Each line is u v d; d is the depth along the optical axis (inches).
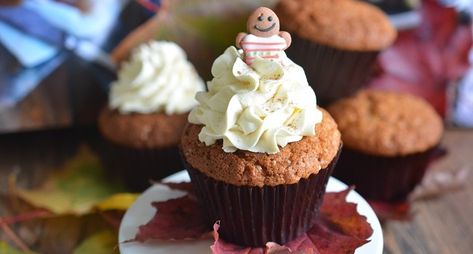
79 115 17.3
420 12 17.5
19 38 16.1
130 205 13.6
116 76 17.1
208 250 11.5
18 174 16.6
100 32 16.6
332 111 15.6
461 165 16.7
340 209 12.2
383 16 16.3
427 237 14.3
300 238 11.7
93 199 15.2
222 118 10.8
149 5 16.6
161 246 11.6
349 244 11.2
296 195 11.0
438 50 17.8
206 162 10.9
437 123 15.4
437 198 15.7
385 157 14.7
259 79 10.8
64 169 16.7
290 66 11.0
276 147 10.6
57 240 14.2
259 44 10.9
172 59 15.7
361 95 16.2
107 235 14.2
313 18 15.3
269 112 10.6
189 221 12.1
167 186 12.8
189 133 11.5
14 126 16.9
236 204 11.1
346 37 15.0
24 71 16.4
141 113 15.4
